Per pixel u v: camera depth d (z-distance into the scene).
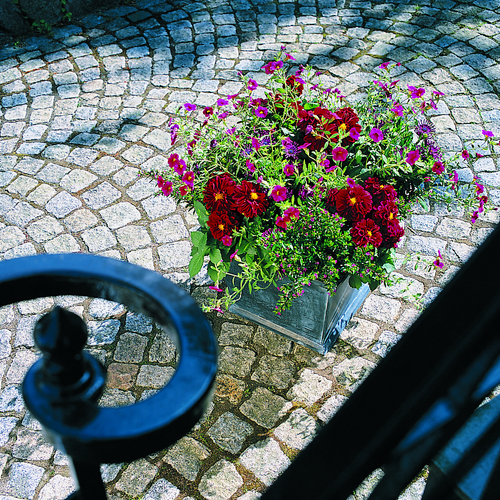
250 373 2.53
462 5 5.29
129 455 0.45
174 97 4.29
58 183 3.57
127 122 4.05
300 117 2.36
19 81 4.50
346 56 4.68
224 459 2.22
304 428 2.32
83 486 0.58
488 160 3.63
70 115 4.13
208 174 2.27
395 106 2.51
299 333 2.59
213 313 2.79
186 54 4.77
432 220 3.28
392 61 4.59
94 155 3.78
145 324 2.76
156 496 2.11
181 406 0.45
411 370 0.46
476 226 3.23
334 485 0.46
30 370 0.49
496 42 4.76
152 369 2.56
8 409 2.40
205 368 0.48
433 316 0.48
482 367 0.48
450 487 0.72
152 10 5.35
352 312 2.74
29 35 5.06
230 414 2.37
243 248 2.24
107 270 0.56
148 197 3.47
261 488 2.13
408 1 5.40
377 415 0.46
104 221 3.32
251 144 2.30
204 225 2.36
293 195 2.32
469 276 0.48
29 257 0.58
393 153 2.36
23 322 2.78
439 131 3.86
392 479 0.54
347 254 2.17
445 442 0.54
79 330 0.45
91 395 0.47
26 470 2.20
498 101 4.12
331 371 2.53
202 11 5.32
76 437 0.43
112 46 4.89
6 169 3.68
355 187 2.12
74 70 4.61
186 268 3.05
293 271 2.13
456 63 4.54
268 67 2.57
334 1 5.47
